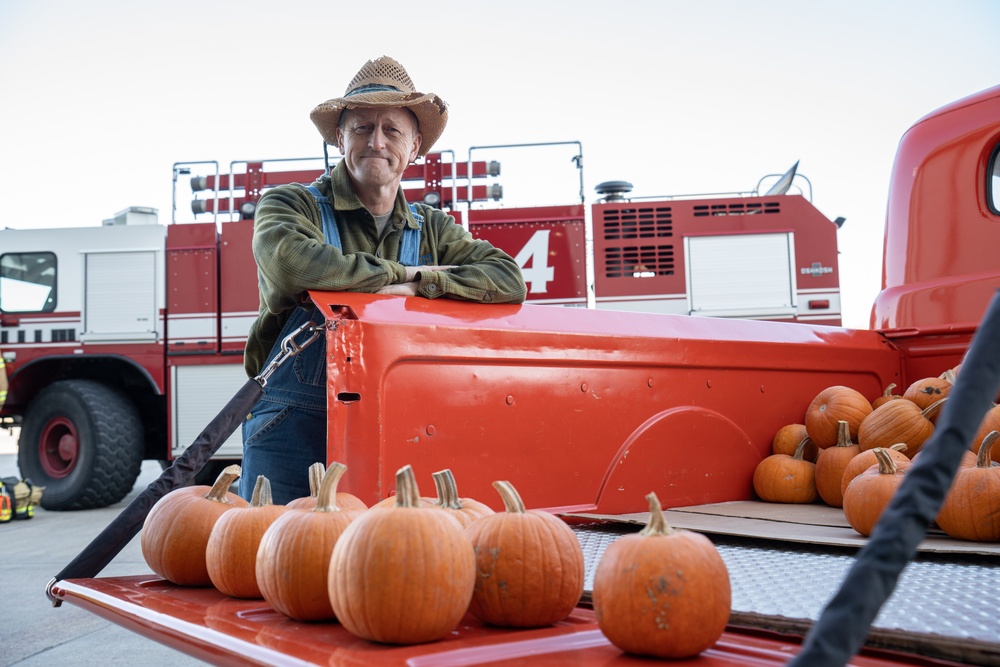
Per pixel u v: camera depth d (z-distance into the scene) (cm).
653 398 228
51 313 812
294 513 126
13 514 734
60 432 820
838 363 275
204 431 172
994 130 281
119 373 862
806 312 779
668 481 229
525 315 211
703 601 100
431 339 182
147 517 156
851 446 245
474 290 216
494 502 191
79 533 663
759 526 192
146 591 150
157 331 800
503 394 196
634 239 786
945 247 290
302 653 100
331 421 167
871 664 95
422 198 793
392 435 175
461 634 114
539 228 782
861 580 65
